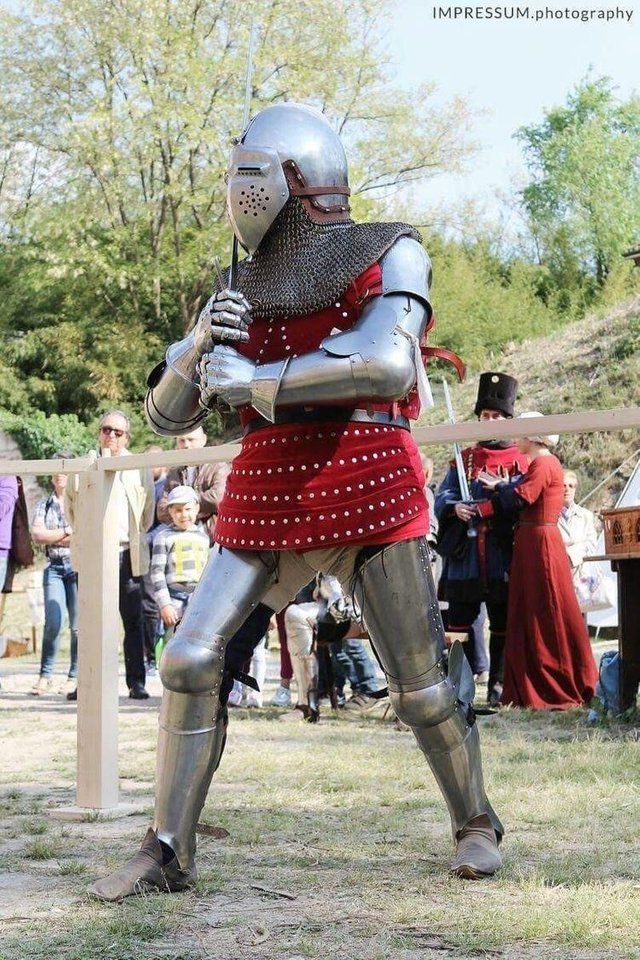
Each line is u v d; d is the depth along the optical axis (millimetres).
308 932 2725
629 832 3791
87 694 4316
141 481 7770
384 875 3262
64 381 30891
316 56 28266
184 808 3117
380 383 2893
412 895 3033
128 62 28344
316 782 4859
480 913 2828
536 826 3930
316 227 3121
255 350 3137
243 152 3131
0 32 28906
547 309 35094
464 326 32281
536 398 24016
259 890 3113
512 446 7949
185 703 3090
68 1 27672
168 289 31203
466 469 7902
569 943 2609
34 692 8852
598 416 3201
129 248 29812
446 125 30625
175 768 3104
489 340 32062
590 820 3998
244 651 3225
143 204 29500
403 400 3156
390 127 30266
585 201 39094
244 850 3604
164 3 27172
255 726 6832
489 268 36906
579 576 8992
